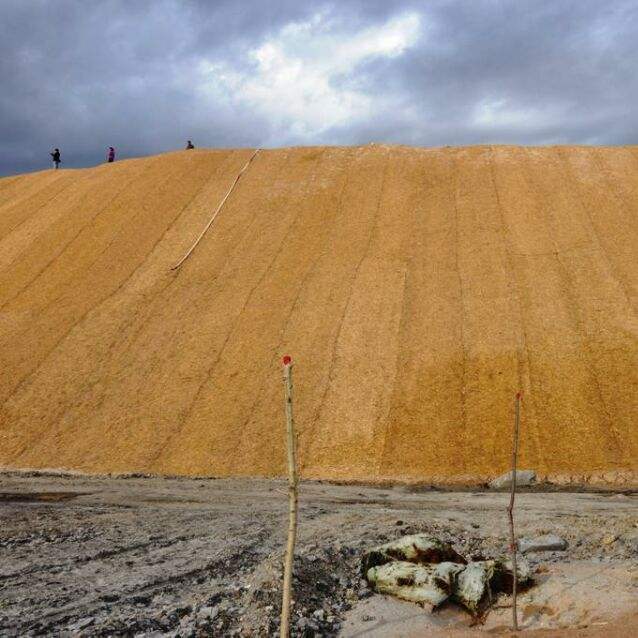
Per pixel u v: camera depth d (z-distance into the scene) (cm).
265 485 2144
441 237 3959
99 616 728
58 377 3291
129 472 2611
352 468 2561
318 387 3028
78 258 4219
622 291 3344
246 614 730
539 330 3155
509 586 819
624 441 2536
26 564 968
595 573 873
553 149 4859
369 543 1062
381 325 3347
